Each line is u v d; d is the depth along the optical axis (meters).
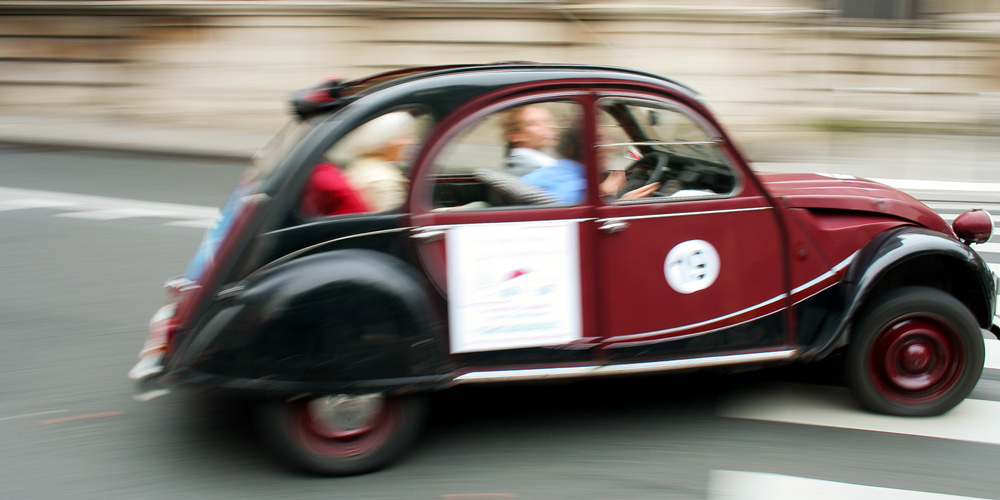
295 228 3.29
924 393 4.01
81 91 15.79
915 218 4.06
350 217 3.34
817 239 3.83
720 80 14.42
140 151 12.91
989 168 11.73
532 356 3.54
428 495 3.37
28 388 4.40
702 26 14.26
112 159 12.19
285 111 15.23
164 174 11.01
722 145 3.69
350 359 3.28
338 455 3.46
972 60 15.02
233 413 4.09
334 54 15.05
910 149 13.10
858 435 3.86
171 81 15.46
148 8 15.22
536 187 3.51
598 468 3.57
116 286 6.12
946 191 10.24
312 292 3.23
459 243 3.40
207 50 15.25
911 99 15.18
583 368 3.57
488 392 4.29
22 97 15.96
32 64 15.74
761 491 3.38
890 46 15.05
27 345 4.99
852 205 3.91
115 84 15.64
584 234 3.52
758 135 14.30
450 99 3.46
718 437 3.84
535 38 14.53
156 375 3.34
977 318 4.18
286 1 14.91
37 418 4.05
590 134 3.53
